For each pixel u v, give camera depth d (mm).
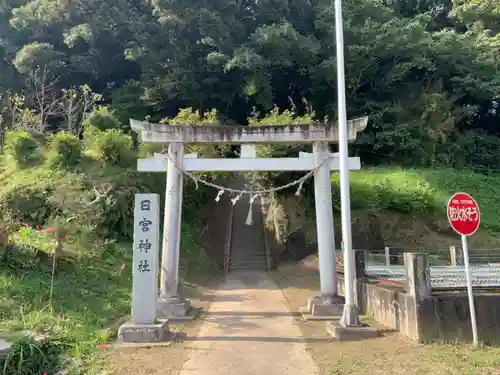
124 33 32375
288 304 12922
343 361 7031
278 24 29203
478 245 21281
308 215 22406
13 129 23641
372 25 29844
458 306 8102
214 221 25297
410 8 39281
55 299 9734
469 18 34719
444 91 31812
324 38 31234
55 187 16109
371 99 31250
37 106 28578
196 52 29594
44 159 19094
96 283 11648
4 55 31828
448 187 24984
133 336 8422
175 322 10414
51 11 31109
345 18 30922
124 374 6477
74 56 31688
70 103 24609
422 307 8039
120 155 19562
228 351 7828
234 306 12641
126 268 13789
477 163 31266
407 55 30297
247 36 30391
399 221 22016
